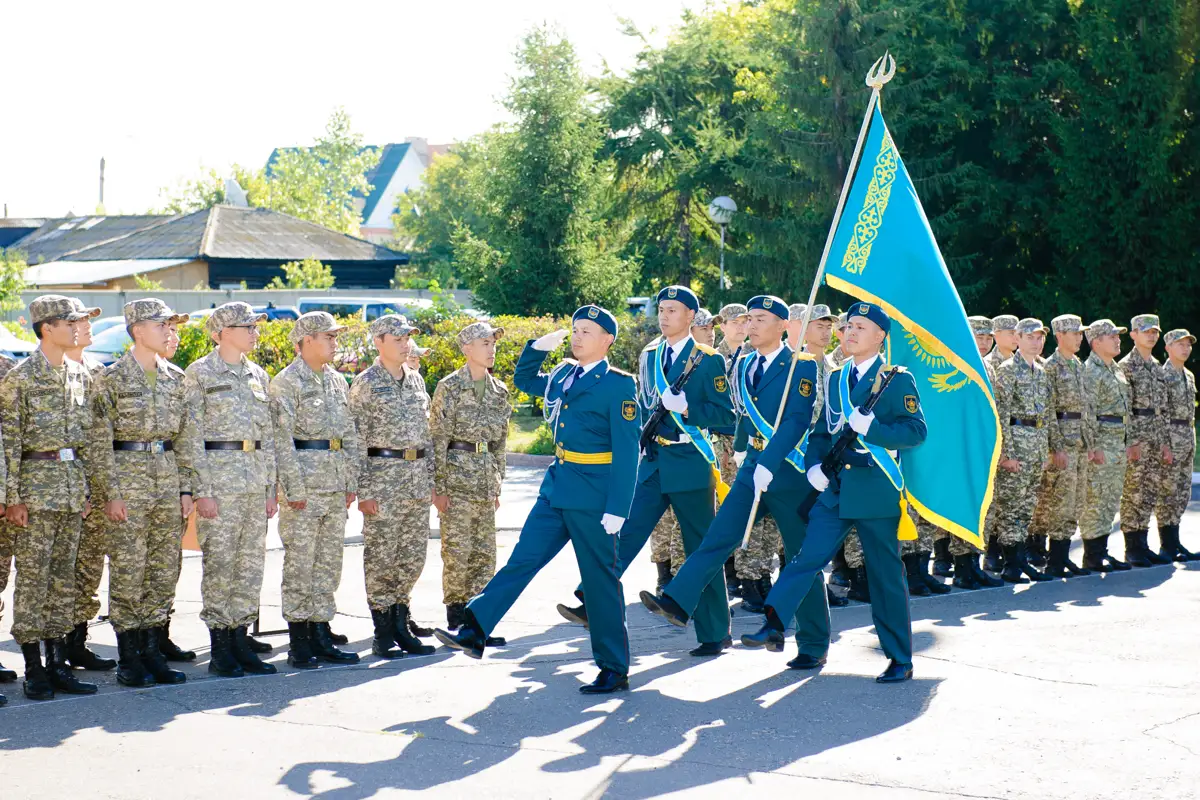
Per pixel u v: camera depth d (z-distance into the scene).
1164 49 25.11
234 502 7.32
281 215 51.75
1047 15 27.67
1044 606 9.35
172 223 50.41
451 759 5.77
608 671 6.94
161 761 5.74
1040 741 6.03
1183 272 26.06
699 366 7.57
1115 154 25.73
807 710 6.57
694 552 7.50
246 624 7.50
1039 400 10.34
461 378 8.45
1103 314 26.45
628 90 42.09
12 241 61.19
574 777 5.52
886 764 5.69
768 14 32.16
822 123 28.73
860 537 7.20
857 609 9.43
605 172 36.78
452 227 65.31
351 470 7.80
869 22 27.81
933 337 7.64
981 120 29.00
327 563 7.72
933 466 8.08
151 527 7.24
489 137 36.34
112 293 36.91
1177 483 11.50
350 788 5.39
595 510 6.86
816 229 29.41
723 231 30.83
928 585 9.94
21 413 6.81
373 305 29.42
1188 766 5.66
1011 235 29.09
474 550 8.55
